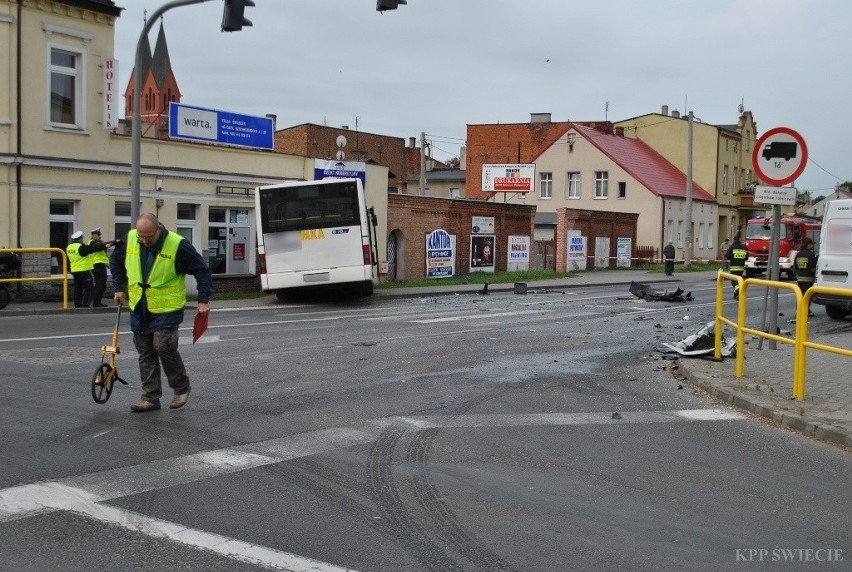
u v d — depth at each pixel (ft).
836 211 62.44
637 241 197.98
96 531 17.01
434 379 35.32
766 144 41.37
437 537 17.04
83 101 77.15
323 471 21.48
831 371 36.86
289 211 76.48
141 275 27.43
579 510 18.92
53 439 23.97
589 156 204.13
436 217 122.83
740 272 98.73
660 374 38.11
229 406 28.89
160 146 83.51
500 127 244.22
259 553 15.99
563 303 82.12
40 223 73.67
